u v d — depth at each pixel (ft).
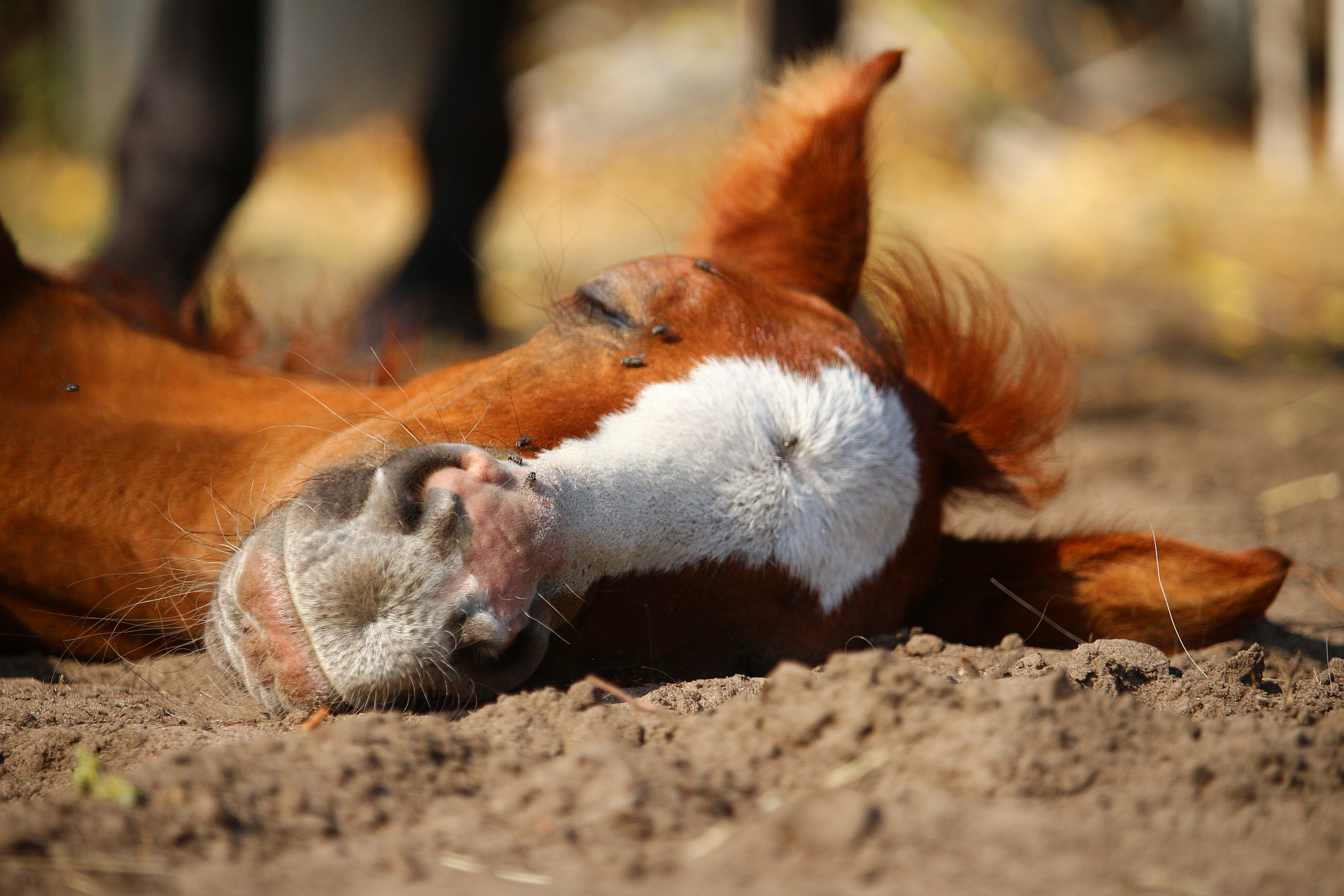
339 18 82.17
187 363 20.17
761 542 15.51
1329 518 32.81
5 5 75.87
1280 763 13.42
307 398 19.24
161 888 11.14
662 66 82.99
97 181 66.59
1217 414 43.42
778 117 20.98
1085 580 19.33
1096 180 76.07
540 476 13.97
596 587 14.66
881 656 13.99
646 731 14.06
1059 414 19.77
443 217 38.50
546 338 16.51
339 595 13.20
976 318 20.03
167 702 16.81
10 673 18.17
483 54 38.27
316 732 13.34
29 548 17.87
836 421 16.20
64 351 19.80
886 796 12.68
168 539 17.34
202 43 29.96
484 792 12.93
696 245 20.63
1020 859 11.75
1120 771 13.15
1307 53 92.43
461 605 13.08
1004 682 15.19
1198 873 11.76
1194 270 65.62
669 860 11.77
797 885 11.32
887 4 86.33
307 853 11.80
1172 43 98.58
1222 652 19.07
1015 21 92.99
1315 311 59.77
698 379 15.72
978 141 79.46
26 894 10.99
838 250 19.62
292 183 70.95
